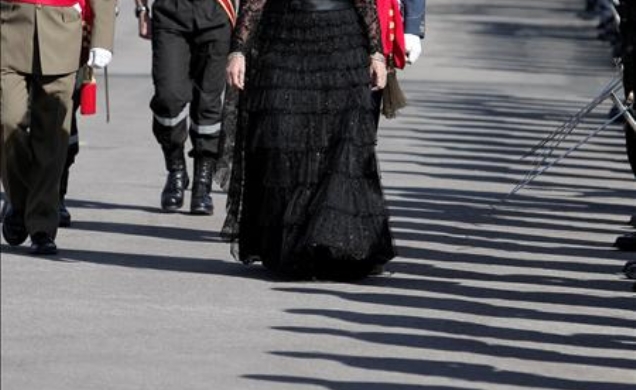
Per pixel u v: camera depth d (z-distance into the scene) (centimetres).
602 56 4769
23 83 1758
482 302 1588
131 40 4691
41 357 1353
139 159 2561
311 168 1642
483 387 1282
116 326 1462
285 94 1645
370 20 1658
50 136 1772
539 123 3244
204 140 2069
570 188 2416
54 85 1759
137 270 1712
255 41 1661
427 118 3294
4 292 1595
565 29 5672
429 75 4194
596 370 1345
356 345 1406
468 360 1366
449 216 2127
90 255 1794
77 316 1500
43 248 1783
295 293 1606
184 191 2216
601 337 1459
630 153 1864
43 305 1542
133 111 3194
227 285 1639
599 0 5253
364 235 1647
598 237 1995
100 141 2764
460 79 4112
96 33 1750
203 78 2058
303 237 1642
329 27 1647
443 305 1569
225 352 1377
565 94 3809
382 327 1473
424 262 1789
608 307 1583
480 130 3119
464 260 1812
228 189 1684
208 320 1490
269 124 1647
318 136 1645
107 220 2025
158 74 2055
